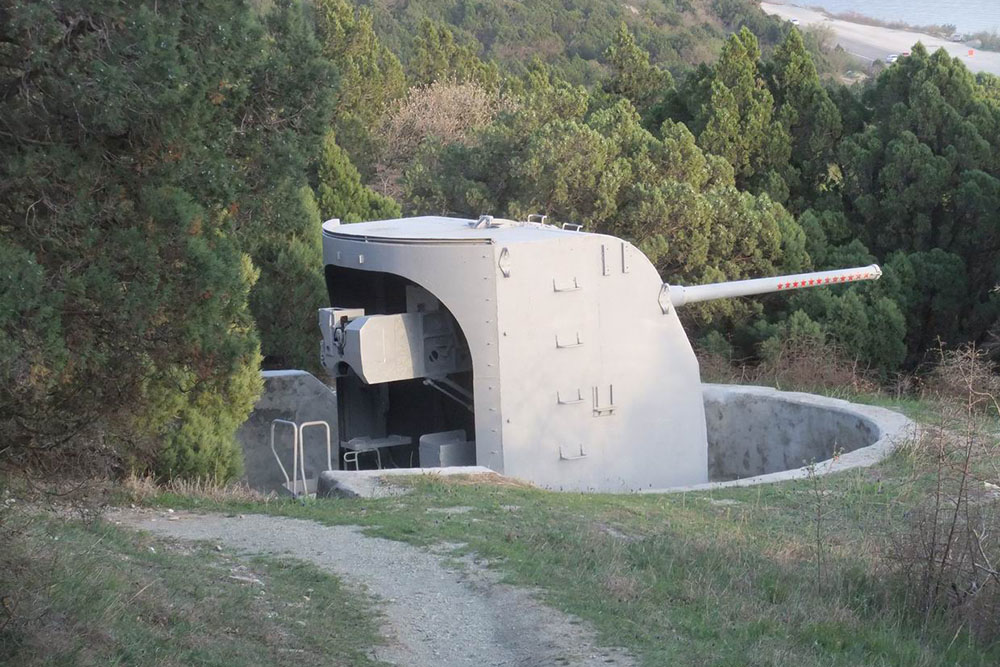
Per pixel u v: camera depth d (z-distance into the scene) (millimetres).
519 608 7109
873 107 29234
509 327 12844
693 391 14125
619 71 37719
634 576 7914
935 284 23594
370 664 6098
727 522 10172
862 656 6352
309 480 14977
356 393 14641
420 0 79812
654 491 12070
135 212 6105
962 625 7164
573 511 10156
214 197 6543
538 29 77562
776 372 20125
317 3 43219
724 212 23203
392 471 11570
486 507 10047
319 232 19531
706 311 22656
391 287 14383
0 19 5621
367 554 8469
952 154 25000
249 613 6730
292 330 18984
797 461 15633
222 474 11570
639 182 23703
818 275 15891
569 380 13266
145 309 5859
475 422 12898
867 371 21656
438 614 7098
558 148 23172
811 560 8656
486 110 42875
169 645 5863
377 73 43156
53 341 5410
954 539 7840
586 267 13305
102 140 6059
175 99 5852
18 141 5938
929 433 12953
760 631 6691
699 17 81312
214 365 6484
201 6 6320
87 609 5977
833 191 26984
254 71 7039
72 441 6430
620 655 6188
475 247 12695
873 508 10633
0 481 6348
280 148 7070
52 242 5859
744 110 28281
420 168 25156
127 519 9320
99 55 5754
